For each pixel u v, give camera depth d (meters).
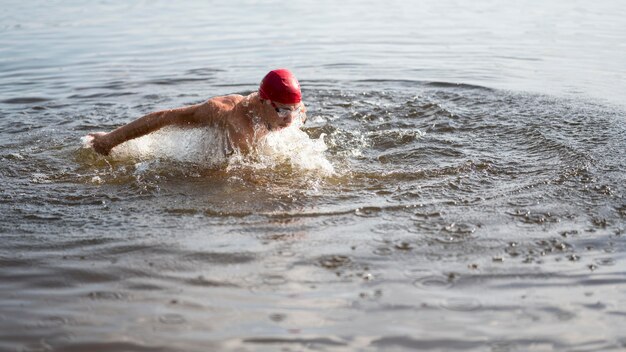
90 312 3.37
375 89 8.12
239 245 4.06
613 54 9.66
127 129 5.65
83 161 5.75
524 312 3.31
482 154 5.66
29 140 6.35
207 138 5.59
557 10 13.41
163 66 9.41
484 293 3.49
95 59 9.82
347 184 5.09
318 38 11.16
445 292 3.50
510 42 10.63
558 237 4.09
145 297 3.50
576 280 3.60
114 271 3.78
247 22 12.60
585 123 6.38
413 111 7.06
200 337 3.14
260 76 8.84
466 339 3.10
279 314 3.31
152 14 13.55
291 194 4.89
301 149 5.76
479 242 4.04
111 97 7.97
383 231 4.22
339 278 3.65
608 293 3.47
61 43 10.88
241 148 5.49
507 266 3.76
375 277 3.65
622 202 4.57
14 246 4.10
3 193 4.99
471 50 10.13
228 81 8.62
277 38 11.19
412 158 5.65
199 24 12.45
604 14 12.81
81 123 6.93
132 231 4.30
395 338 3.11
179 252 3.98
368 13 13.51
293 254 3.93
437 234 4.16
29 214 4.60
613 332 3.14
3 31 11.86
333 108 7.30
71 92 8.18
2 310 3.39
